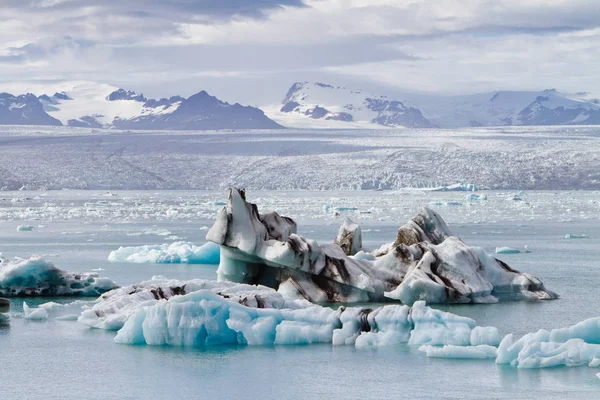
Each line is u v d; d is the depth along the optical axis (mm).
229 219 41125
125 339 30234
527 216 134000
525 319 34906
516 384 24703
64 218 131375
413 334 29922
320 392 24219
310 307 32719
